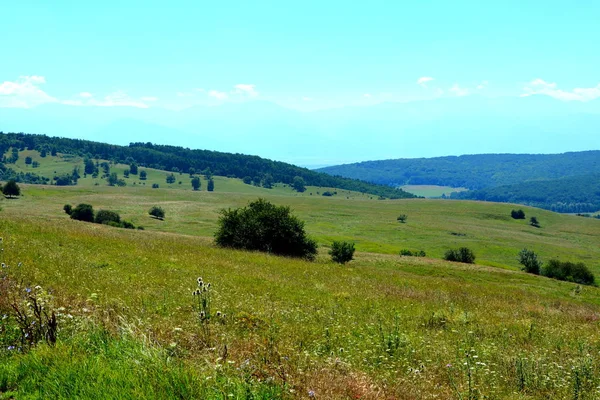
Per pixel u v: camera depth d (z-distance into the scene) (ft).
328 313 48.55
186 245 116.88
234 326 33.19
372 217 518.37
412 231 440.04
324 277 93.04
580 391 26.55
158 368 18.25
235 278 66.80
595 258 371.97
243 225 155.12
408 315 56.80
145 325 26.91
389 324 47.03
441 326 51.85
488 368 29.60
